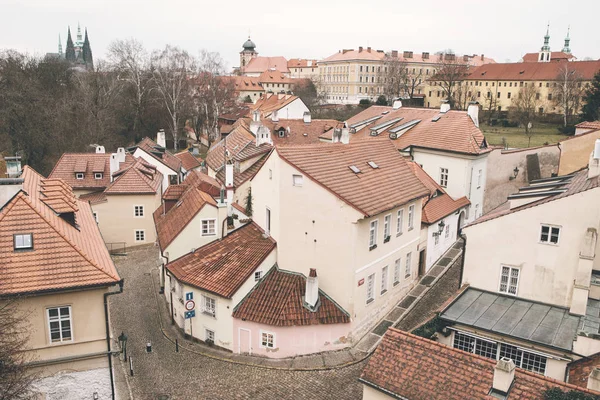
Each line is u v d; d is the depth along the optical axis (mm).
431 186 45500
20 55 102812
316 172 32031
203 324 32781
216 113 106250
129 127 103062
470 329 26109
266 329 30500
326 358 30547
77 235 26438
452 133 50500
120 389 27234
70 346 23766
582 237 26969
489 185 53156
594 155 30859
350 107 134000
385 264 34531
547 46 172625
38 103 86125
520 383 18875
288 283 32531
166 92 100688
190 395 27031
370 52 175875
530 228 28328
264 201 35719
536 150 52875
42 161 84000
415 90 170000
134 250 52344
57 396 23891
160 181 58062
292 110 97125
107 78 106000
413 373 20422
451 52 189000
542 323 26094
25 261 23359
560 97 116500
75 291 23219
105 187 55688
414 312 35719
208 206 36625
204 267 33938
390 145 40844
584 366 22156
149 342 33094
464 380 19531
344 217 30531
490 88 137125
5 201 25328
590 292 28125
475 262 30250
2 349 20312
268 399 26672
